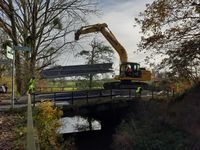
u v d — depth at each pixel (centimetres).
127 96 3216
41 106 1695
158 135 1691
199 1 2173
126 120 2516
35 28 3834
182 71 2306
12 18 3784
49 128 1541
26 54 3772
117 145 1888
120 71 3859
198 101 1927
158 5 2264
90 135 3022
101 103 2847
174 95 2638
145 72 3838
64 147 1603
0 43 3666
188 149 1388
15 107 2173
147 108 2442
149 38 2319
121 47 4125
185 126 1677
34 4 3800
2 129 1503
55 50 4009
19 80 3681
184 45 2234
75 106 2666
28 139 535
